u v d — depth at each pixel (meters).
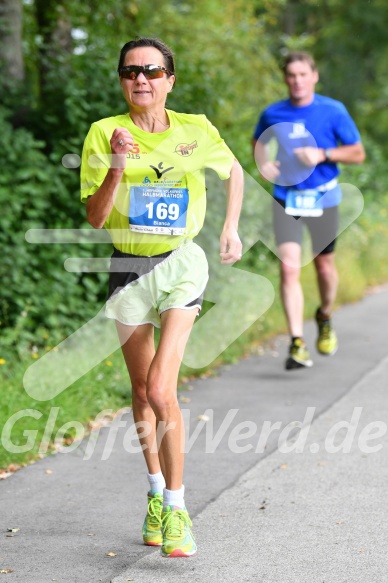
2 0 23.31
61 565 9.63
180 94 23.08
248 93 36.19
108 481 12.41
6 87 22.67
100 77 22.17
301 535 10.43
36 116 22.14
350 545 10.12
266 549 10.03
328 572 9.41
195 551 9.85
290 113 18.14
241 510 11.26
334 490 11.95
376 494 11.78
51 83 22.34
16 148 19.97
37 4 26.91
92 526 10.80
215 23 37.91
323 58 73.12
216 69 27.38
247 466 12.99
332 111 18.09
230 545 10.15
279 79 37.88
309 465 12.99
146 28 32.06
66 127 21.94
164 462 9.61
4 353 16.97
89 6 28.70
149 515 10.18
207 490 12.00
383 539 10.29
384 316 25.91
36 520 10.97
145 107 9.70
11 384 15.38
